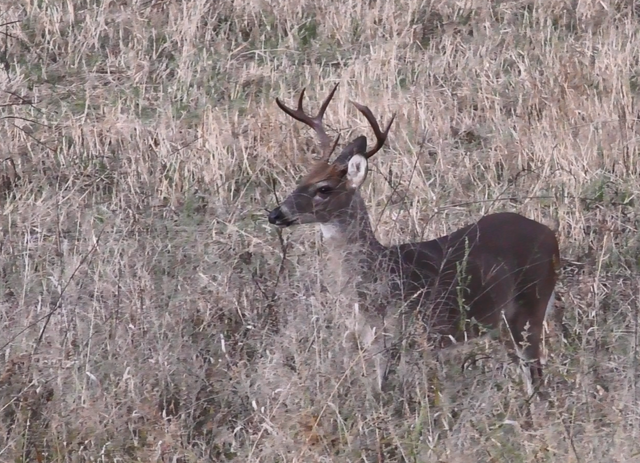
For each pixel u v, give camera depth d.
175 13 33.19
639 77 30.41
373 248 18.02
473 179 25.28
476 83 30.11
